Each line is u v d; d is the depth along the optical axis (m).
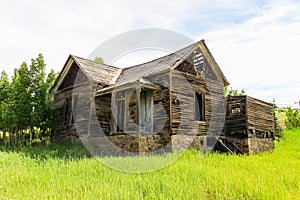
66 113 17.47
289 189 7.27
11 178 7.27
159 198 6.10
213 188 6.79
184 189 6.55
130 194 6.19
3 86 16.98
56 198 5.79
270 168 9.98
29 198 5.64
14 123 14.91
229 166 9.95
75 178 7.63
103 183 7.12
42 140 16.69
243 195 6.51
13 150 12.74
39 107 15.98
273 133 18.19
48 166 9.09
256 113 16.80
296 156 15.13
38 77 16.31
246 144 15.57
